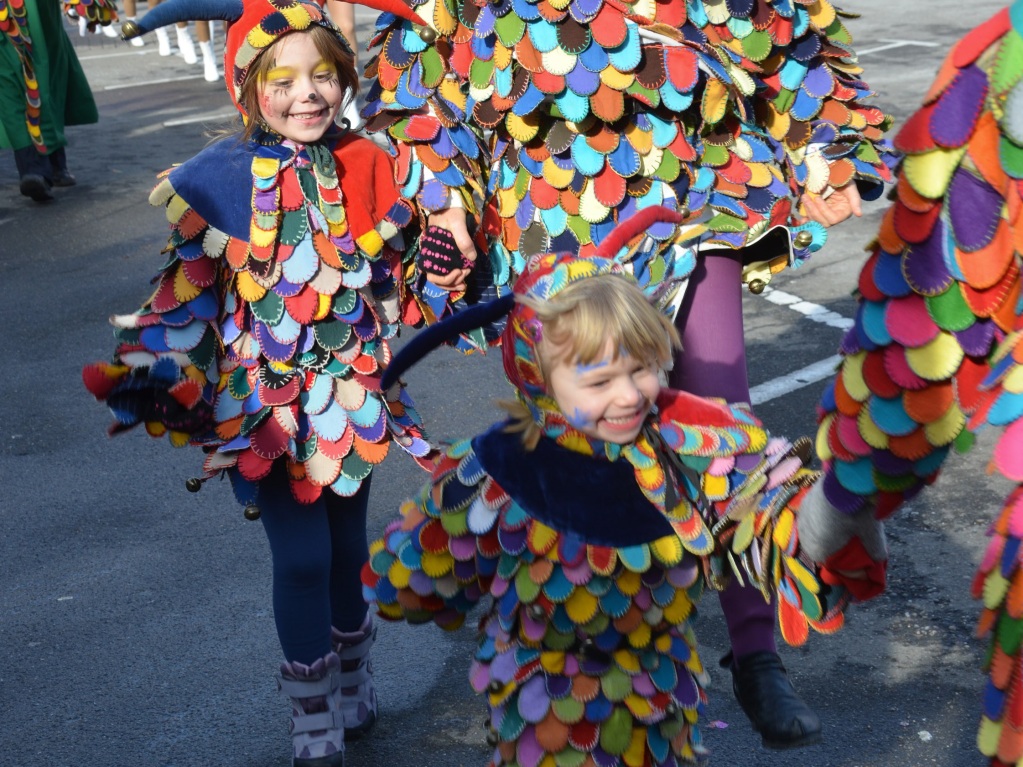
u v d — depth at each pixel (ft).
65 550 13.46
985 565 5.80
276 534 9.23
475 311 7.02
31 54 26.61
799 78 10.23
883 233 5.66
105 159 31.42
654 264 8.52
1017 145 5.17
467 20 9.58
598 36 8.92
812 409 15.79
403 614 7.73
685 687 7.52
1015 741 5.52
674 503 7.04
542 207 9.34
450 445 7.76
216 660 11.32
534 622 7.28
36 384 18.11
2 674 11.23
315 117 9.13
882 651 10.78
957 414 5.54
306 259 9.12
